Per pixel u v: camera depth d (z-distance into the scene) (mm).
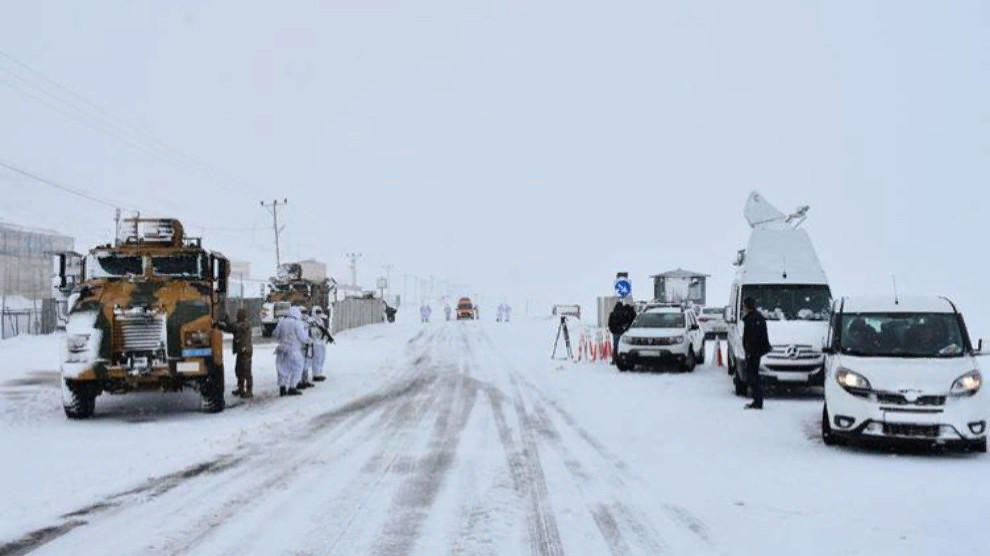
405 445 10836
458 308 73625
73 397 13461
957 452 10352
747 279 17859
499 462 9703
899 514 7414
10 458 10062
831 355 11250
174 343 13586
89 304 13641
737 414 13641
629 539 6668
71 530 6930
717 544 6535
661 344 20734
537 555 6262
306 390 17578
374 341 36062
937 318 11414
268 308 39219
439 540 6648
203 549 6410
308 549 6414
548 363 24281
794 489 8375
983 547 6434
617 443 10977
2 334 35562
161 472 9219
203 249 15266
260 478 8898
